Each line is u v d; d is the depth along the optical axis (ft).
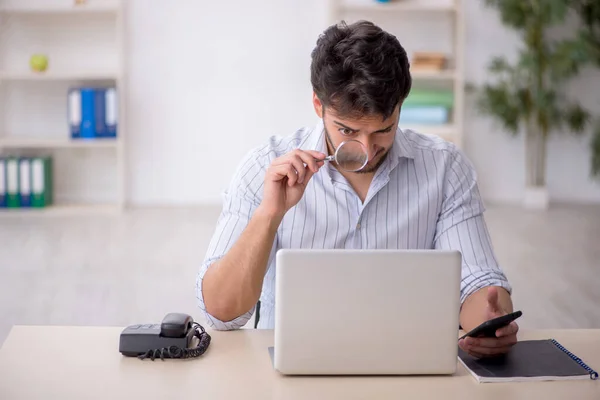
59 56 20.81
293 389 5.02
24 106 20.92
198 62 21.06
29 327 6.10
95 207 20.58
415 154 6.79
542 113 20.81
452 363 5.24
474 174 6.97
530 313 13.08
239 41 21.07
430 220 6.73
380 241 6.63
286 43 21.15
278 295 5.08
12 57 20.72
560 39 21.42
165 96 21.11
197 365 5.41
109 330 6.08
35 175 19.95
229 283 5.98
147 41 20.89
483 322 5.80
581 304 13.56
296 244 6.61
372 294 5.10
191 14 20.89
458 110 20.68
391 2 20.90
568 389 5.10
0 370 5.27
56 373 5.24
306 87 21.33
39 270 15.23
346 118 5.68
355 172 6.29
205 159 21.43
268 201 5.93
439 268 5.12
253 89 21.26
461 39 20.53
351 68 5.57
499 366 5.38
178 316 5.65
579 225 19.34
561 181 22.16
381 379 5.19
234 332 6.10
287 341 5.12
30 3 20.61
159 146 21.27
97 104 20.10
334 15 20.52
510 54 21.48
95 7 19.94
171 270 15.29
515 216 20.25
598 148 20.89
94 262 15.81
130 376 5.21
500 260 16.21
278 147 6.75
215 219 19.77
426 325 5.17
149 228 18.75
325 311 5.10
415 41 21.38
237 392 4.97
